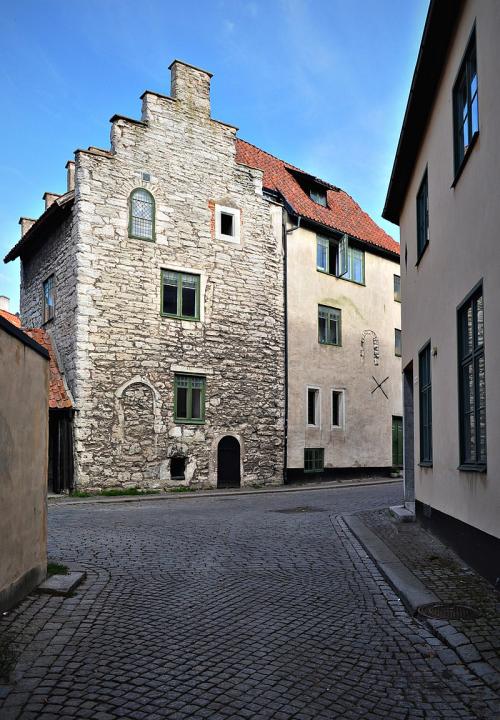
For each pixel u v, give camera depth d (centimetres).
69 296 1842
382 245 2770
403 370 1348
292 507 1470
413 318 1202
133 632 524
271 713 380
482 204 689
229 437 2055
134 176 1911
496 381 630
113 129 1895
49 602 598
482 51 690
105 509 1445
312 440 2333
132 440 1841
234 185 2136
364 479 2531
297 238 2348
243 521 1199
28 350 608
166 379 1920
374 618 577
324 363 2417
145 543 934
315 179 2569
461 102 827
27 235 2122
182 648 488
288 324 2275
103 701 391
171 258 1961
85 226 1814
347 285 2569
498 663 452
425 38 871
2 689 407
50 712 375
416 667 459
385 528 1070
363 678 437
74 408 1756
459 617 552
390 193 1350
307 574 752
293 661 466
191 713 377
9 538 557
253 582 706
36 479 637
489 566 658
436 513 954
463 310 798
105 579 700
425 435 1082
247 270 2145
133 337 1869
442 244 910
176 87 2023
